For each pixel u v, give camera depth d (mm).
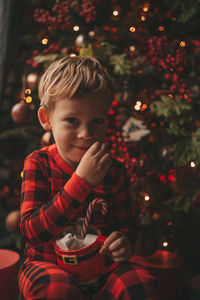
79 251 980
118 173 1275
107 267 1102
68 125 1047
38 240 1014
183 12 1913
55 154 1183
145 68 1764
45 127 1169
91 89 1034
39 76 1796
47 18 1773
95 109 1045
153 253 1644
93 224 1182
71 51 1825
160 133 1929
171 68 1684
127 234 1224
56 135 1078
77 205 996
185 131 1737
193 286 1474
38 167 1155
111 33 1906
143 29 1888
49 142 1682
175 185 1981
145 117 1863
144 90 1851
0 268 1177
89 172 1000
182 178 1973
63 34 1955
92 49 1686
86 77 1045
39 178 1141
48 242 1023
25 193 1121
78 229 1084
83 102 1031
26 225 1036
